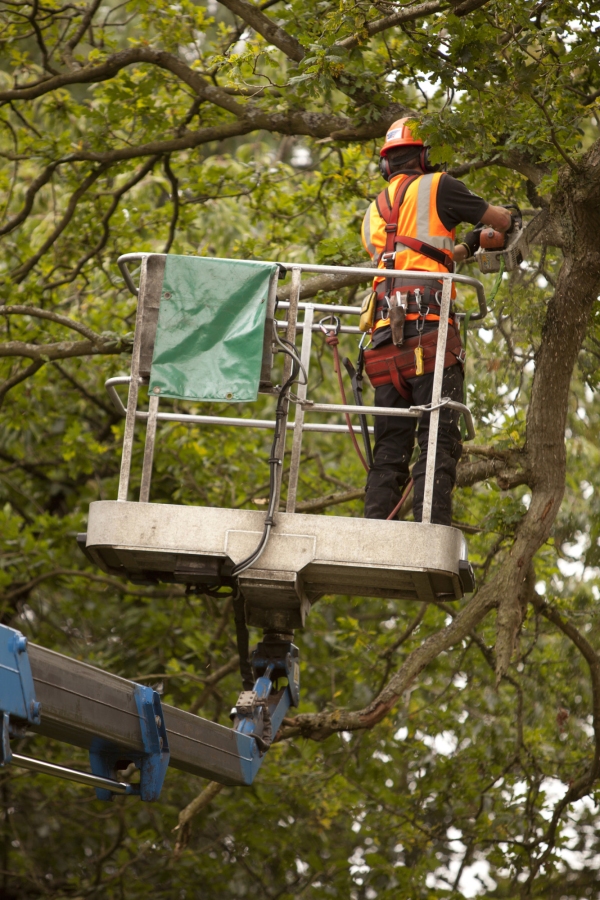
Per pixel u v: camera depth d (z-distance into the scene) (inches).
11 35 963.3
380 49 843.4
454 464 464.1
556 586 844.6
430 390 455.2
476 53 529.3
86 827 1221.1
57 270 1146.0
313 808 1003.9
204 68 934.4
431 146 478.6
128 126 1055.6
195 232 1204.5
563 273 587.2
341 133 761.6
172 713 411.2
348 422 484.1
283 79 796.0
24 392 1112.2
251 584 411.2
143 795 387.9
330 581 444.5
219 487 1114.7
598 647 797.9
